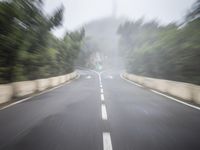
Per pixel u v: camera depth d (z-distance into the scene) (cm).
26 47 1498
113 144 397
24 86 1148
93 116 634
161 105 846
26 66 1596
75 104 855
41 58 1814
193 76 1389
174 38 1641
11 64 1345
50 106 804
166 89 1325
